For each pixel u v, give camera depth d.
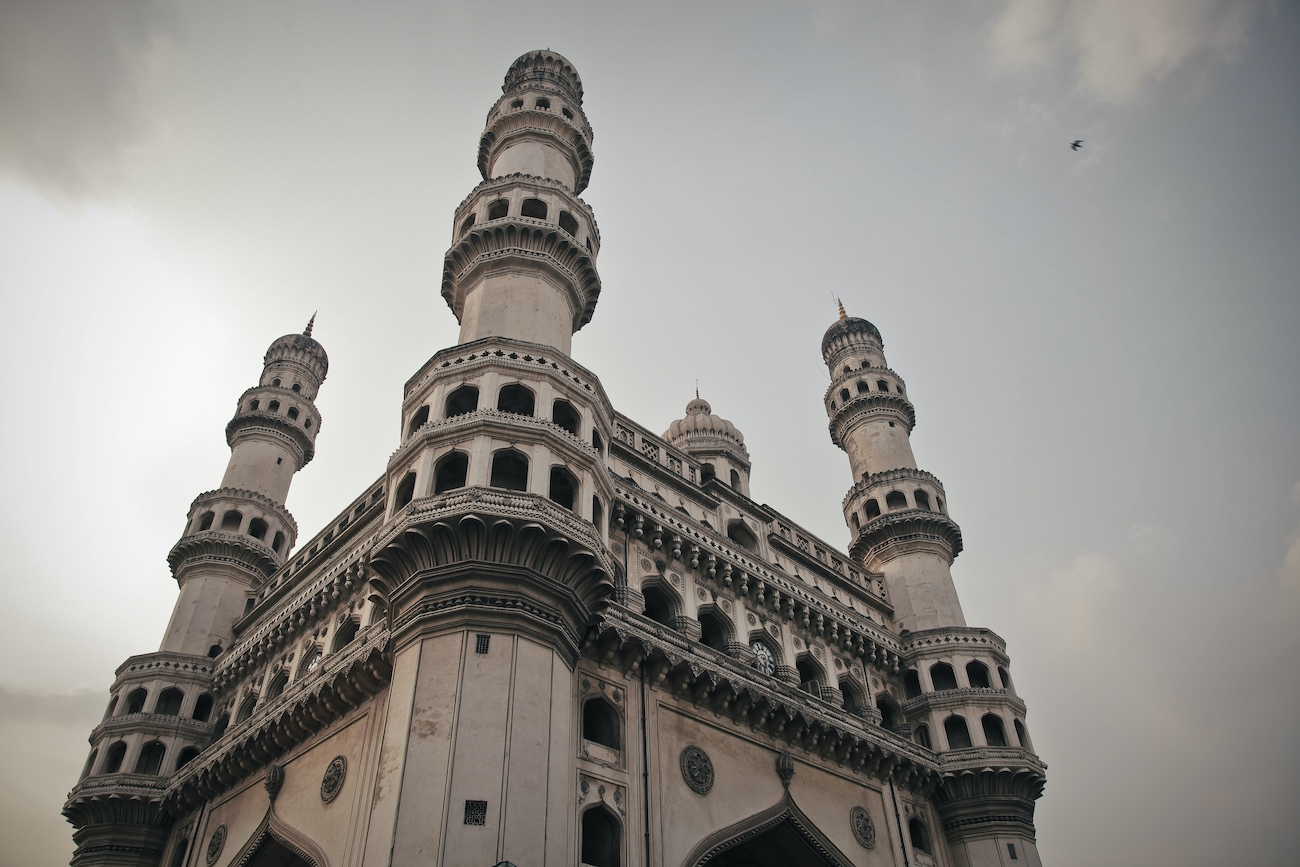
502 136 43.34
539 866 21.14
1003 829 36.84
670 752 28.48
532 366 30.06
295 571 39.78
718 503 38.94
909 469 49.69
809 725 33.19
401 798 21.25
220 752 33.34
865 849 32.84
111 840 35.44
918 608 44.59
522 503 25.70
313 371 56.97
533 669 24.00
